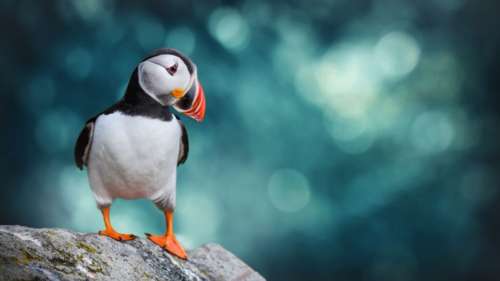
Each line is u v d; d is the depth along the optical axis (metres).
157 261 3.96
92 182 4.03
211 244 4.68
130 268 3.76
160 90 3.81
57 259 3.51
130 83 3.89
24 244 3.45
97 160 3.92
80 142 4.02
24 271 3.25
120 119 3.85
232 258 4.58
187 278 4.01
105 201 4.05
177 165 4.36
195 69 3.90
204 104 3.93
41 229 3.74
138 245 3.99
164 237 4.20
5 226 3.77
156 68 3.80
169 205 4.16
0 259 3.28
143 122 3.83
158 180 3.98
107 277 3.60
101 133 3.87
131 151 3.84
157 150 3.86
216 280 4.32
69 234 3.75
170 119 3.93
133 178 3.91
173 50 3.88
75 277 3.45
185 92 3.86
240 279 4.41
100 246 3.79
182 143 4.17
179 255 4.14
